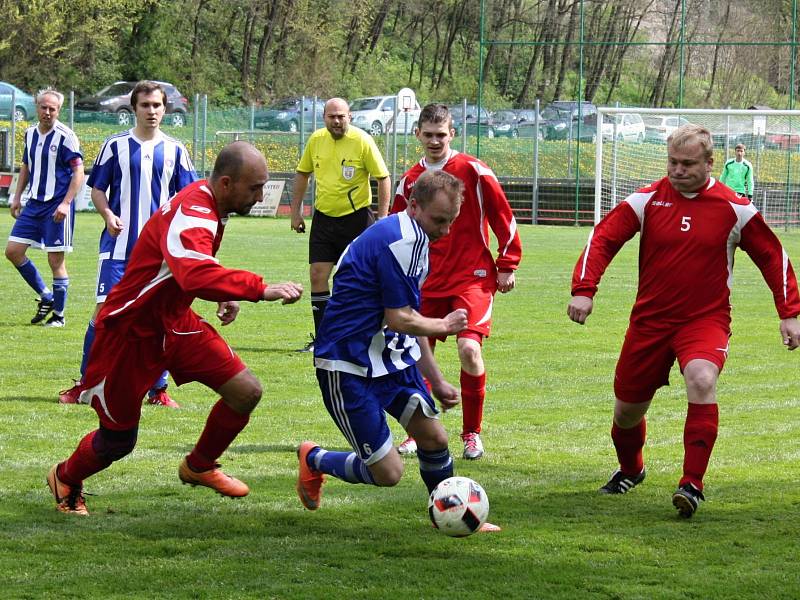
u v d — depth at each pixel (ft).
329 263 60.85
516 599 23.99
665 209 32.22
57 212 65.67
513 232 41.39
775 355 63.21
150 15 312.50
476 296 40.60
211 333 30.27
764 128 189.47
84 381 29.40
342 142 59.62
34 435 40.55
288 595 24.08
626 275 107.34
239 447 39.78
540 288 94.73
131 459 37.47
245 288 27.37
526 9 290.56
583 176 205.36
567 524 30.32
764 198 183.93
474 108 219.82
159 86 47.96
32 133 67.41
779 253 32.19
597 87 239.30
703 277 31.86
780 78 238.27
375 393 28.76
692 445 30.81
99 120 230.27
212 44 327.06
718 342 31.53
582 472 36.96
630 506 32.50
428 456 29.60
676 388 53.78
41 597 23.82
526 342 66.69
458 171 40.68
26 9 266.98
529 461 38.60
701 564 26.61
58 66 283.18
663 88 240.12
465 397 39.29
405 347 28.94
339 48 342.23
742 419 46.11
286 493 33.53
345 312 28.37
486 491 34.22
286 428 43.19
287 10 325.21
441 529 27.91
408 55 367.04
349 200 59.88
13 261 67.92
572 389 52.60
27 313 73.51
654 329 32.35
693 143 31.35
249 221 179.11
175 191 48.67
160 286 28.60
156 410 45.91
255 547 27.84
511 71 297.53
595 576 25.63
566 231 173.17
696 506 30.40
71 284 89.35
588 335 69.62
